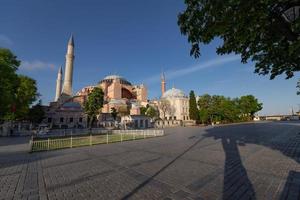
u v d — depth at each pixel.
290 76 6.37
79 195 5.85
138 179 7.28
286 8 4.20
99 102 41.84
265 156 10.71
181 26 5.29
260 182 6.49
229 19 4.44
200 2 4.82
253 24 4.39
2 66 27.45
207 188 6.14
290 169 7.89
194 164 9.40
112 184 6.79
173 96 89.69
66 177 7.75
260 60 6.54
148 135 29.08
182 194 5.73
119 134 32.75
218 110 71.31
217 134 26.47
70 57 79.00
